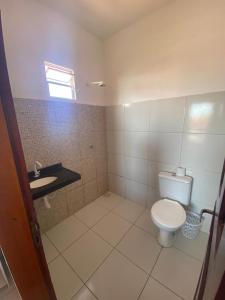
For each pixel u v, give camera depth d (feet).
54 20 5.01
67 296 3.81
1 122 1.23
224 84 4.31
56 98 5.45
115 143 7.51
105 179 8.28
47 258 4.81
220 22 4.07
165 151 5.88
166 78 5.31
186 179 5.28
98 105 7.09
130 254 4.86
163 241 5.06
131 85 6.27
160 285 3.98
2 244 1.37
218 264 1.09
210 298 1.08
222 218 1.41
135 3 4.72
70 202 6.62
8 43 4.17
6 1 4.00
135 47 5.80
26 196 1.57
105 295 3.81
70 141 6.16
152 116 5.93
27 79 4.66
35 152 5.11
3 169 1.29
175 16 4.71
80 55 5.98
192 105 4.93
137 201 7.45
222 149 4.65
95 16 5.28
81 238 5.54
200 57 4.54
